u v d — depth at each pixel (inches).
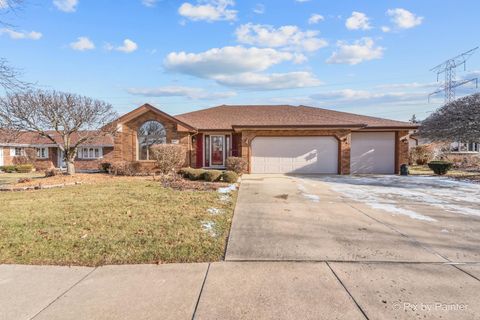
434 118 813.9
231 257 181.0
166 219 257.3
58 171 636.7
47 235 214.2
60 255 180.5
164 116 685.9
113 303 128.1
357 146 751.7
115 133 653.3
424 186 506.9
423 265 169.3
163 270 162.2
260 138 723.4
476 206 335.3
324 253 187.9
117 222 247.4
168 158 573.0
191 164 746.2
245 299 131.0
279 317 117.1
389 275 155.7
